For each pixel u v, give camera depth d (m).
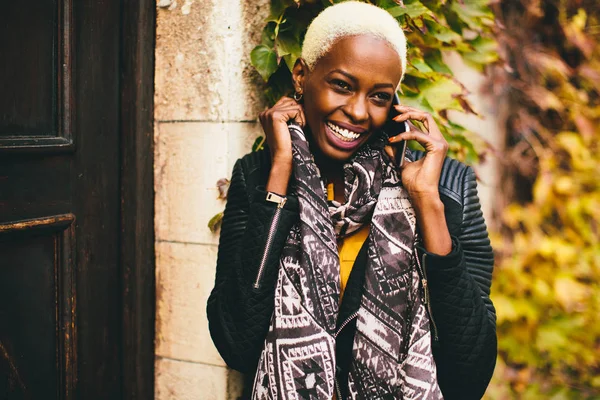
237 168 1.20
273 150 1.09
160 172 1.51
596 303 2.18
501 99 2.28
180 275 1.51
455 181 1.11
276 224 1.05
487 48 1.86
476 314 1.01
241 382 1.50
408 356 1.01
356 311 1.04
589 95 2.31
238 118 1.43
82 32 1.35
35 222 1.26
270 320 1.07
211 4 1.41
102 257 1.45
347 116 1.02
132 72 1.46
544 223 2.33
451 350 1.02
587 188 2.28
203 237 1.47
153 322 1.56
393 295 1.03
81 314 1.40
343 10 1.02
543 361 2.23
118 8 1.44
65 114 1.32
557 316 2.21
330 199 1.14
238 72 1.42
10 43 1.20
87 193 1.40
